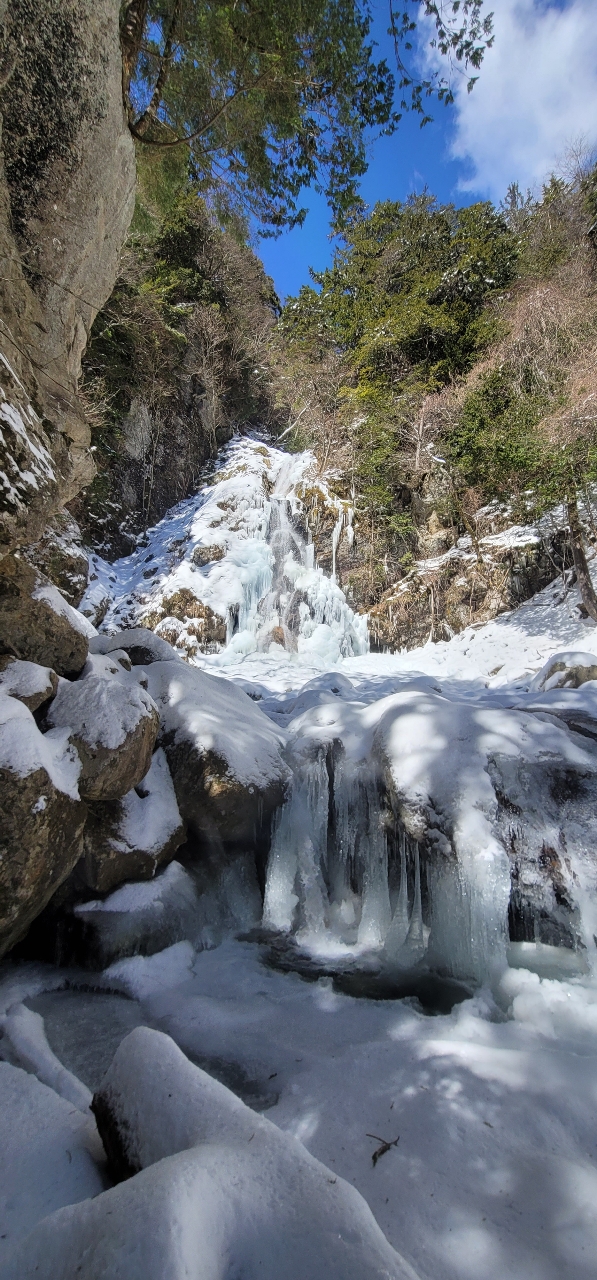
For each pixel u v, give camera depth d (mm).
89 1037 2777
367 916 4020
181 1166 1324
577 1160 2014
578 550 11258
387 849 4070
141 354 16578
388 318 18453
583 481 11203
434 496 15383
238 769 4133
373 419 16406
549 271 16422
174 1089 1658
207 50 6113
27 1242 1338
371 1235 1284
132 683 4281
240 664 11586
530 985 3164
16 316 4250
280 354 21859
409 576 14281
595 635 10695
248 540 14625
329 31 6238
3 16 3674
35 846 2842
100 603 13000
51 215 4492
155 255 19734
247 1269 1231
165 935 3557
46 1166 1756
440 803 3752
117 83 4555
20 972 3354
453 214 21125
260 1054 2668
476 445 12461
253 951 3740
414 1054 2568
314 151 7504
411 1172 1941
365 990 3273
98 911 3496
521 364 12562
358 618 13828
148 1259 1124
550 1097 2287
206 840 4152
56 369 4898
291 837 4359
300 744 4680
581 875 3615
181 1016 2963
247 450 20328
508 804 3768
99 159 4656
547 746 3969
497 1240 1697
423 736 4121
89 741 3439
